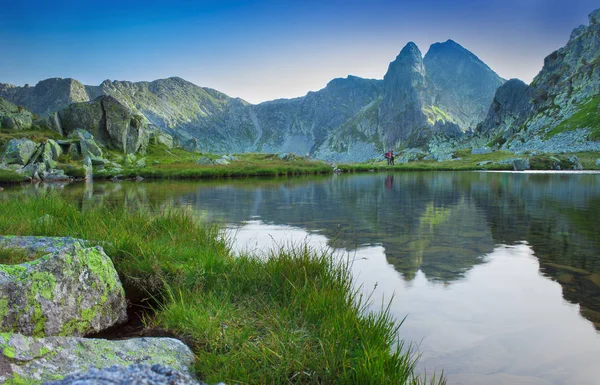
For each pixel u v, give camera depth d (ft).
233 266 22.91
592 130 431.84
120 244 24.16
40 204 38.04
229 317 17.34
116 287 18.51
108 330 17.66
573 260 30.42
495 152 397.39
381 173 207.92
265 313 17.95
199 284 20.79
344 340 15.25
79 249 17.61
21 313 14.46
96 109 223.51
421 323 19.01
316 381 13.30
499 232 41.65
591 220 48.98
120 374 7.63
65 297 16.05
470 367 15.08
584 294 22.99
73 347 12.28
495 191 91.09
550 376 14.49
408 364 14.74
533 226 45.14
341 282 21.93
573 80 568.41
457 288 23.99
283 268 22.25
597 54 603.26
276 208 61.21
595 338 17.56
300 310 18.30
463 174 191.11
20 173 129.90
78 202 67.72
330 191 92.84
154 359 13.34
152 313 19.45
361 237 39.27
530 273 27.07
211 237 30.53
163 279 20.90
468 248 34.45
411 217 52.21
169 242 27.14
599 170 245.45
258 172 180.14
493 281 25.25
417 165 292.40
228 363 13.85
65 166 151.64
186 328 16.34
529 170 249.14
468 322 19.12
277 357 14.24
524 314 20.12
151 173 156.46
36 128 216.33
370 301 21.80
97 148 184.85
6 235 24.90
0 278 14.51
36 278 15.33
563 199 73.26
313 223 47.44
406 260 30.37
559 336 17.74
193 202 69.10
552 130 486.38
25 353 10.91
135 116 245.86
